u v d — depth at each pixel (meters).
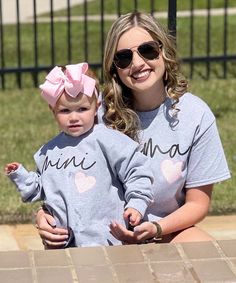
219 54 10.06
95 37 10.95
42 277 3.21
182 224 3.70
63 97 3.60
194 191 3.76
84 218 3.58
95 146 3.62
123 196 3.65
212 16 12.33
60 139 3.70
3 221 5.42
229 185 5.88
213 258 3.38
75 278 3.20
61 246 3.64
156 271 3.26
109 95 3.74
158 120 3.75
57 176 3.62
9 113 7.93
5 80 9.24
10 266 3.31
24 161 6.41
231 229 5.32
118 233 3.55
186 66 9.63
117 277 3.21
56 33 11.34
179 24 11.66
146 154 3.71
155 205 3.76
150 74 3.69
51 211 3.67
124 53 3.67
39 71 8.72
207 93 8.55
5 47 10.57
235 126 7.40
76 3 13.48
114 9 12.71
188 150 3.71
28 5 13.53
